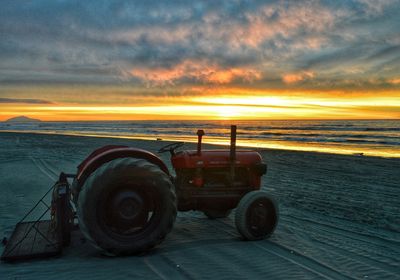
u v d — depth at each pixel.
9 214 6.62
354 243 5.23
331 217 6.80
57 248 4.47
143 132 69.19
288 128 87.81
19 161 14.34
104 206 4.44
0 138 34.31
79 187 4.92
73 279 3.82
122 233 4.54
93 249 4.76
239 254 4.61
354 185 10.29
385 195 8.91
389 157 18.89
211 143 31.47
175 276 3.90
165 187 4.60
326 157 18.42
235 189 5.63
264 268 4.15
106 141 30.12
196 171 5.48
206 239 5.28
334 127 89.62
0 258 4.39
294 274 3.99
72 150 20.05
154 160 5.09
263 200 5.23
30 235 4.93
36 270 4.06
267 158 17.81
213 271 4.05
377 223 6.42
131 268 4.12
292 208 7.50
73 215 5.32
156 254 4.60
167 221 4.60
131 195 4.53
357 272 4.12
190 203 5.54
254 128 91.25
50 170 12.02
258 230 5.22
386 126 93.25
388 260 4.53
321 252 4.77
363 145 31.30
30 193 8.45
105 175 4.39
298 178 11.46
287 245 5.02
